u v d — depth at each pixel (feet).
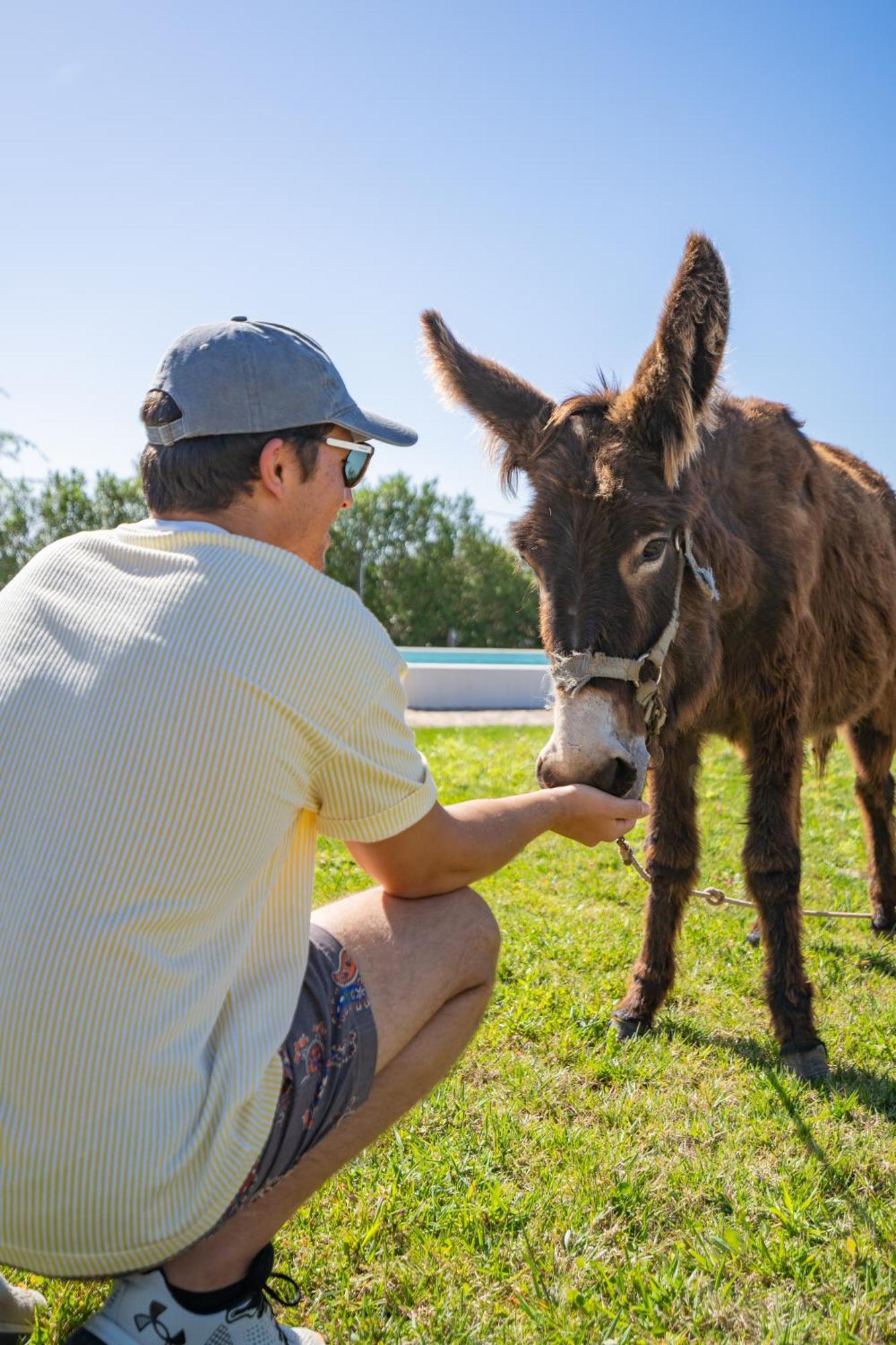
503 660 93.76
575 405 10.73
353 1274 7.14
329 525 5.94
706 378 10.26
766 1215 8.07
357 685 5.17
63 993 4.41
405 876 6.00
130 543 5.28
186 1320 4.98
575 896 16.62
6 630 5.13
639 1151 8.83
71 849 4.50
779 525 12.30
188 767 4.63
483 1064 10.47
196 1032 4.80
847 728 17.40
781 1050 11.02
